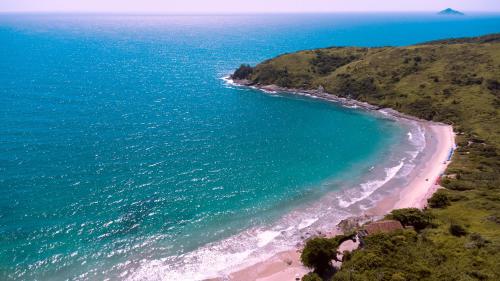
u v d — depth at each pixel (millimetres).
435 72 179750
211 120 141000
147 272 62000
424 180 97000
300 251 67500
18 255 63500
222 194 87000
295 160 108188
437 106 153125
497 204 76938
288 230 74875
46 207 76375
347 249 64000
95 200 80250
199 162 102312
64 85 185000
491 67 170625
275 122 143875
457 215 73500
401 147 121250
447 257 56000
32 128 119500
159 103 161625
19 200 78000
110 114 140125
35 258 63125
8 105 144500
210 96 181125
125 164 97625
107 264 63250
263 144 119188
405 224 70250
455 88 162875
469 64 178875
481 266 52812
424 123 145125
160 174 93750
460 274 51156
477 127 130875
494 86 157000
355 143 124312
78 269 61625
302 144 121375
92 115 137375
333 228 75312
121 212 77188
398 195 89375
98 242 68188
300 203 85312
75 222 72750
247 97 183000
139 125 129625
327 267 60031
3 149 101625
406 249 57938
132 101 161875
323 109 166375
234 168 100375
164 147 111000
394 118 153500
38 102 150750
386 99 170500
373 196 89125
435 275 51375
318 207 83875
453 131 133500
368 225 68188
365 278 51656
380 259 55281
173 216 77500
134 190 85375
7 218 72250
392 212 74125
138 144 111812
